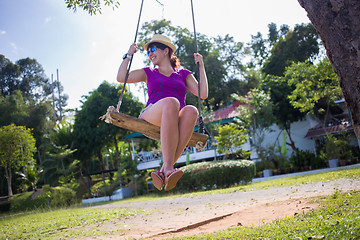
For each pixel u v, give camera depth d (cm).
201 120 323
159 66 324
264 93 2391
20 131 3309
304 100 2142
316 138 2445
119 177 2483
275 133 2605
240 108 2328
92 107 3016
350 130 2195
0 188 3688
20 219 1248
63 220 944
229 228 496
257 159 2364
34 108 4578
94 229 722
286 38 3409
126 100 3156
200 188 1738
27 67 5703
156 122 290
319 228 350
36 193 2869
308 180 1095
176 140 278
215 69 3359
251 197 944
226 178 1692
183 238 460
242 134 2145
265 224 464
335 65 292
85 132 2981
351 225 324
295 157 2211
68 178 2727
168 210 938
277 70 3381
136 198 1964
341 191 678
